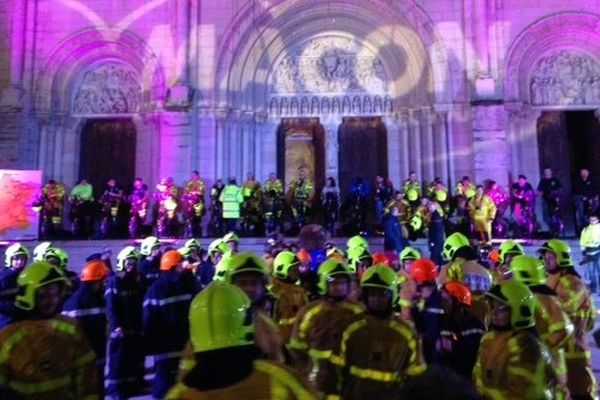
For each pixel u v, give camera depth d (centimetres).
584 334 629
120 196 2130
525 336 434
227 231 2009
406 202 1884
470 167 2166
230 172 2275
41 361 436
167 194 2045
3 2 2330
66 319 470
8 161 2184
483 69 2181
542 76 2269
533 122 2256
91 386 470
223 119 2266
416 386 195
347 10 2341
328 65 2434
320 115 2422
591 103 2245
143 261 1082
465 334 571
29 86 2277
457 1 2259
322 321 518
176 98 2198
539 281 560
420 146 2288
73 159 2355
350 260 880
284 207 2134
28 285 449
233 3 2312
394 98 2402
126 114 2369
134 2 2327
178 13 2278
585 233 1598
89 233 2106
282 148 2448
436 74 2228
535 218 2083
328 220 2105
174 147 2195
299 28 2398
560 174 2258
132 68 2377
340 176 2408
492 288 462
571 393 607
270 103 2427
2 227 1855
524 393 418
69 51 2320
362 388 460
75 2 2334
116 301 853
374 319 479
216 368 266
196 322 274
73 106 2381
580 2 2223
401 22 2298
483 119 2139
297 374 285
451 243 775
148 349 796
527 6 2238
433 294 626
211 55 2283
